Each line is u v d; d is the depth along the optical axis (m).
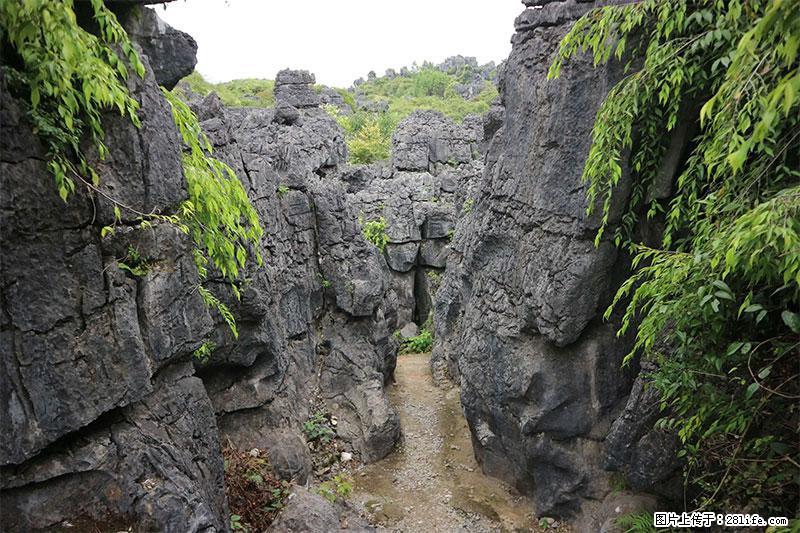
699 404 5.43
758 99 4.29
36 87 3.82
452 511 8.80
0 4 3.47
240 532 6.52
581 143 7.54
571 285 7.63
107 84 4.10
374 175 24.97
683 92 6.38
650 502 7.21
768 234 3.60
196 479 5.27
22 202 3.91
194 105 9.73
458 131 24.02
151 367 4.92
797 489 4.73
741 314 5.01
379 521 8.48
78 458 4.37
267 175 10.66
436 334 16.64
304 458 9.30
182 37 6.40
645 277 7.43
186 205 5.56
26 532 4.11
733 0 4.91
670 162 6.77
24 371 3.99
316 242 12.09
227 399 8.95
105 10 4.10
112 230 4.54
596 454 8.05
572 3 7.77
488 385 9.53
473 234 11.38
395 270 22.06
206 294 7.00
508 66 9.19
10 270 3.88
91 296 4.43
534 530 8.28
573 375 8.12
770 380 4.91
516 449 9.15
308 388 11.18
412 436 11.62
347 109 53.78
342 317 12.30
